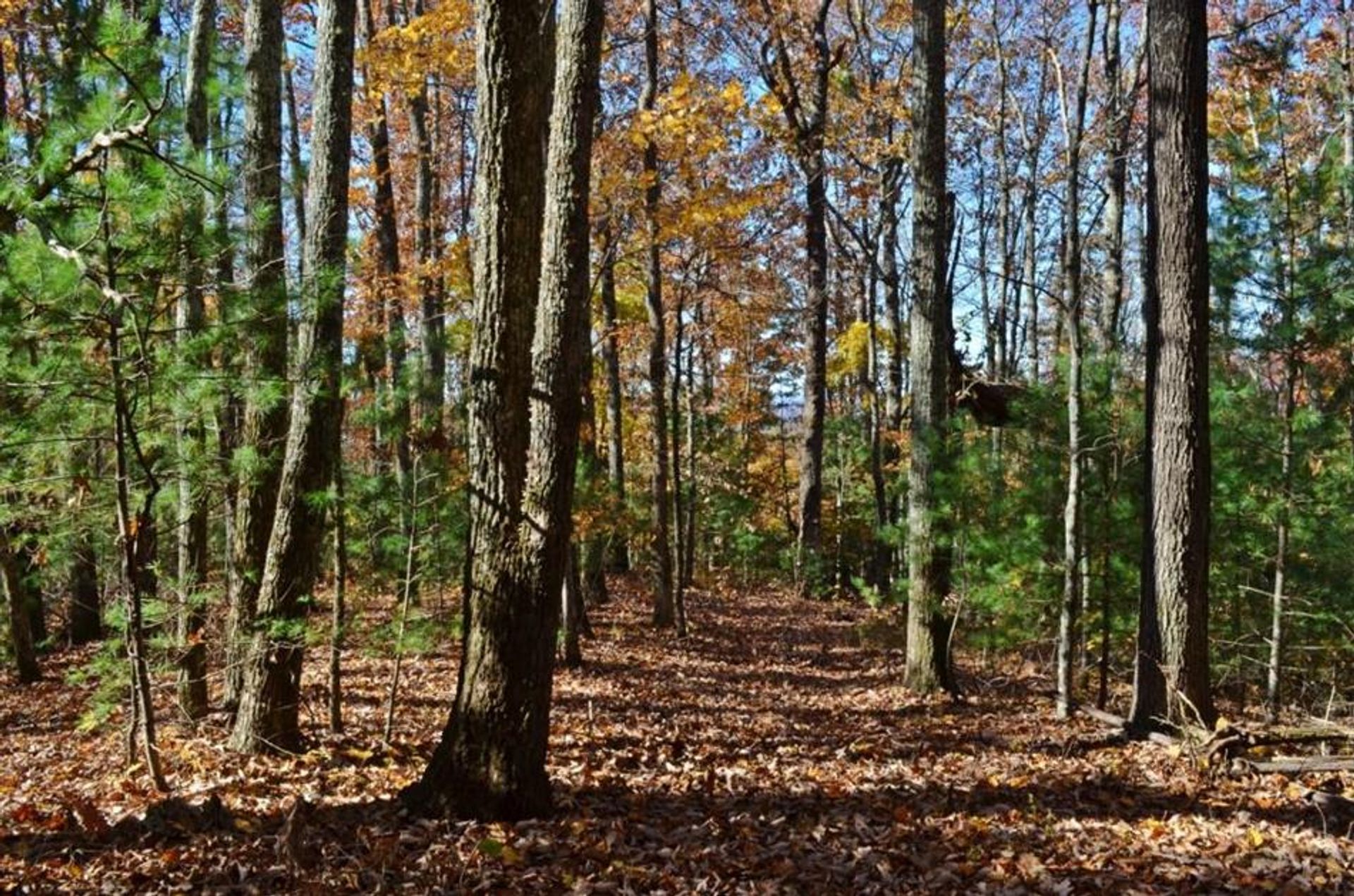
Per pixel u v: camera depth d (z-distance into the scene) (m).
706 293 20.67
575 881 4.97
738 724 9.88
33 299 5.27
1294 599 9.67
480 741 5.91
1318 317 9.20
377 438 10.47
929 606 11.59
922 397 11.83
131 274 5.65
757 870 5.30
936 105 11.78
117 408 5.76
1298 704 10.52
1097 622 11.21
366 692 10.86
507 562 5.93
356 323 15.67
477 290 6.03
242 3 11.48
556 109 6.97
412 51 12.22
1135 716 8.82
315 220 8.01
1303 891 4.92
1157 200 8.71
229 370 6.43
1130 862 5.39
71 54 5.75
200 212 5.75
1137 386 11.23
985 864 5.43
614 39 15.30
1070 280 9.94
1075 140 9.90
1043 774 7.44
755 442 31.34
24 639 12.65
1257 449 10.13
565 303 6.16
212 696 10.16
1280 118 11.83
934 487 11.47
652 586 21.72
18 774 7.50
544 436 5.98
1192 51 8.49
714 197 12.37
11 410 5.75
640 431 24.55
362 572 9.10
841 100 18.27
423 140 17.19
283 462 8.23
